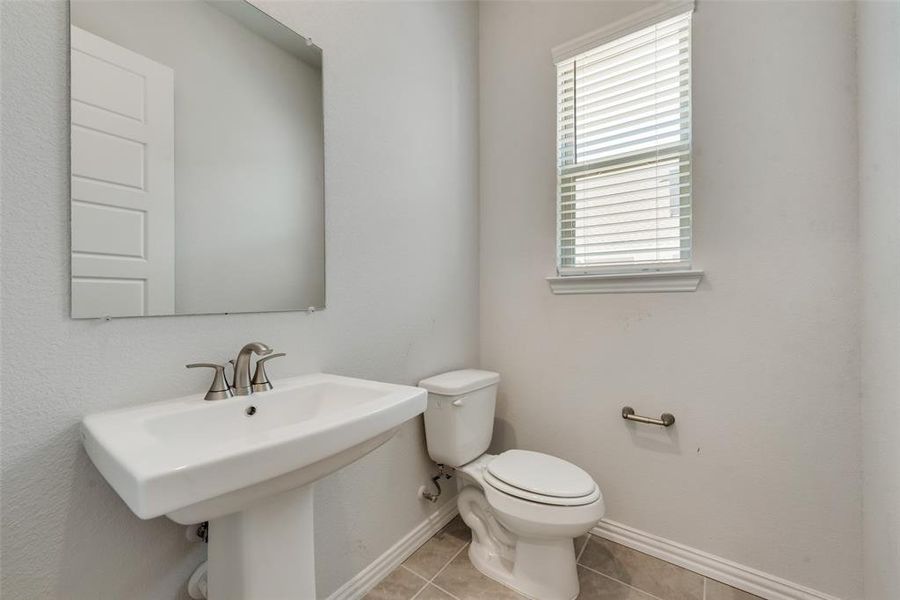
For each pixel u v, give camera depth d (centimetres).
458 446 153
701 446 147
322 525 123
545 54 184
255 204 107
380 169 145
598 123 172
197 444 82
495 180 200
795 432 131
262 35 109
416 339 161
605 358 168
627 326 163
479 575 144
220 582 82
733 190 141
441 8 177
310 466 71
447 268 180
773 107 134
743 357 139
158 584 86
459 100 189
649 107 159
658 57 157
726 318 142
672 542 152
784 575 132
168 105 90
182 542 90
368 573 138
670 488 153
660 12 152
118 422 73
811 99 128
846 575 123
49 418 72
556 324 181
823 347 126
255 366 104
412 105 160
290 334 115
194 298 94
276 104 112
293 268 116
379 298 144
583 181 176
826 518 126
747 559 138
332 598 125
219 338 98
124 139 83
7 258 68
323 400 108
